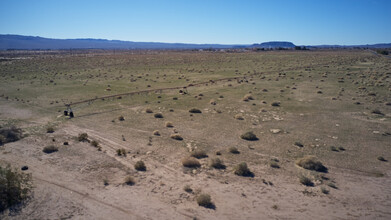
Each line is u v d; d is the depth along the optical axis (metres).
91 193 18.66
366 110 42.12
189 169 23.05
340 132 33.00
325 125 35.91
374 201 18.30
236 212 16.86
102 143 29.47
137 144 29.33
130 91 61.50
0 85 69.00
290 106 46.22
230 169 23.20
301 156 26.08
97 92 60.47
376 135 31.62
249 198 18.52
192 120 39.22
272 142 30.12
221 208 17.25
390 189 19.92
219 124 37.19
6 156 24.78
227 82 72.62
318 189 19.86
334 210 17.25
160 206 17.31
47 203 17.17
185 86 67.62
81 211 16.53
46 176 20.94
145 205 17.36
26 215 15.85
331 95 53.22
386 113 39.97
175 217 16.17
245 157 25.95
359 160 25.09
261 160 25.22
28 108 46.53
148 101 51.72
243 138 31.44
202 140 30.84
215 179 21.28
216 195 18.84
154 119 39.69
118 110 45.09
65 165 23.08
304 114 41.28
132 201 17.80
